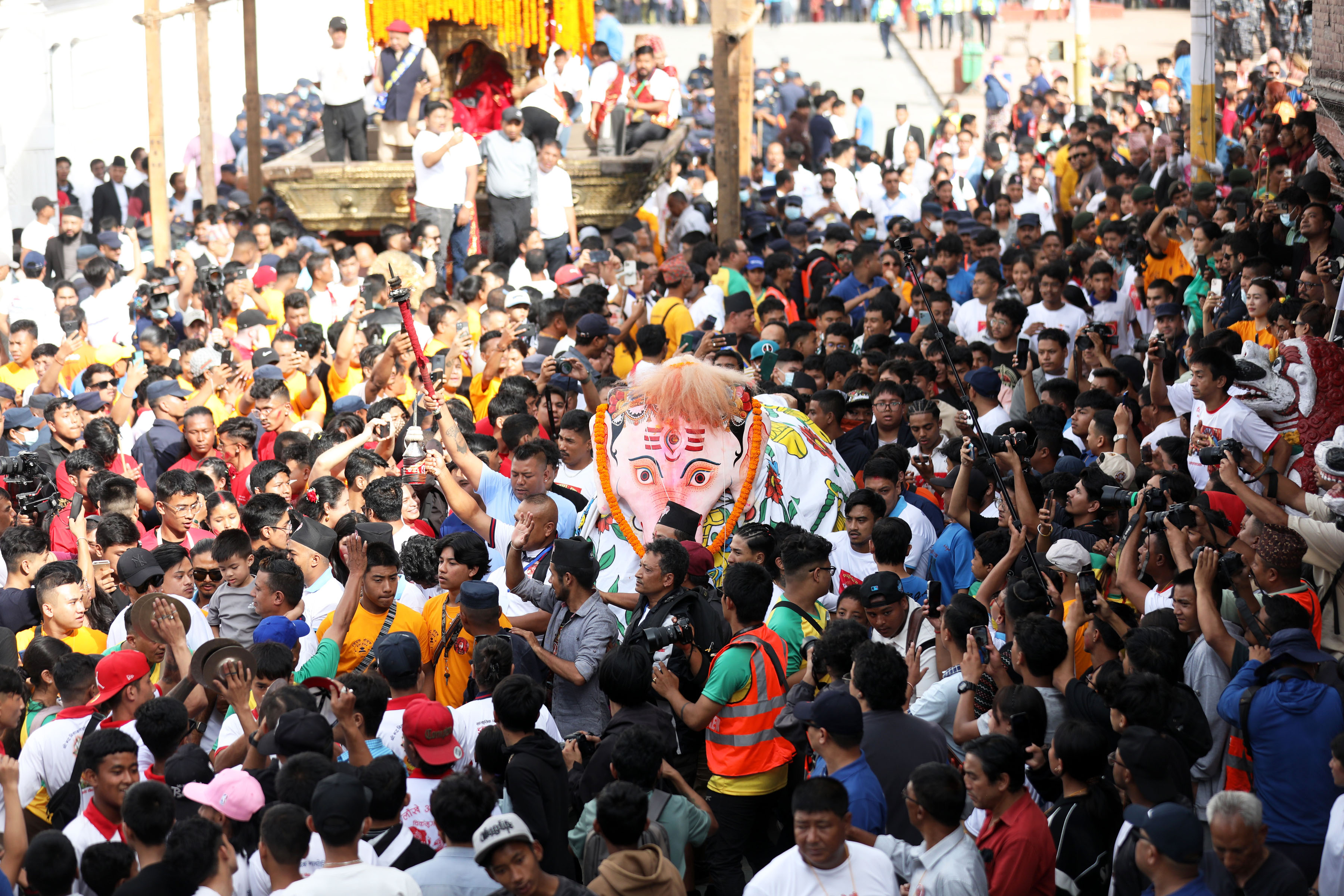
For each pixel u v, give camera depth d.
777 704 10.64
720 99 27.17
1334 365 13.71
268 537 13.88
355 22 41.56
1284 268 20.62
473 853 8.70
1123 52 61.00
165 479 15.03
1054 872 8.62
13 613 13.26
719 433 13.99
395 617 12.13
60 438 18.47
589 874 9.62
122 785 9.42
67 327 24.59
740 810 10.60
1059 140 43.69
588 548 11.88
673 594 11.49
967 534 14.25
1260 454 13.74
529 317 23.11
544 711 10.84
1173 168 31.47
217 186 43.31
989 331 20.88
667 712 10.58
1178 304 21.16
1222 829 8.23
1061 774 9.09
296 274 25.58
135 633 11.82
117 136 44.41
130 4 44.72
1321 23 22.53
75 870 8.56
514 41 33.62
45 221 33.06
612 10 85.81
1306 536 11.98
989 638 10.79
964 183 37.44
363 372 19.77
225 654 10.66
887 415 16.53
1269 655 10.03
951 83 66.88
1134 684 9.50
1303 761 9.74
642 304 22.34
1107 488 13.24
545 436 17.81
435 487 15.56
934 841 8.43
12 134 37.31
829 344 20.97
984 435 13.24
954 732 10.34
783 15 82.88
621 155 34.78
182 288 27.47
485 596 11.45
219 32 52.59
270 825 8.27
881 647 9.92
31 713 11.46
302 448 16.78
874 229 31.53
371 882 8.13
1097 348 18.59
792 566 11.65
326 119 33.19
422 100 32.69
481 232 32.72
